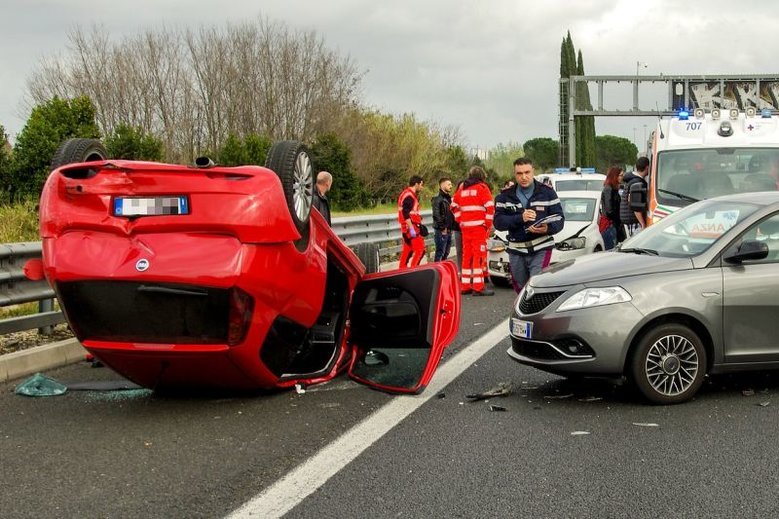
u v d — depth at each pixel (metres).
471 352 9.23
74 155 7.11
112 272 6.24
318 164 40.19
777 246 7.30
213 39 41.31
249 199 6.36
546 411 6.79
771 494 4.86
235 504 4.77
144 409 6.90
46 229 6.46
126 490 5.01
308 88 41.94
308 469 5.36
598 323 6.92
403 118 47.91
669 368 6.94
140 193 6.32
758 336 7.12
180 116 40.34
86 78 39.34
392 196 46.78
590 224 15.66
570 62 87.75
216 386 7.16
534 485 5.04
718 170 13.02
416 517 4.56
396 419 6.55
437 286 7.58
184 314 6.37
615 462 5.47
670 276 7.06
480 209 14.33
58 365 8.48
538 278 7.64
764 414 6.65
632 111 48.81
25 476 5.27
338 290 8.27
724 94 47.38
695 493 4.88
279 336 7.00
